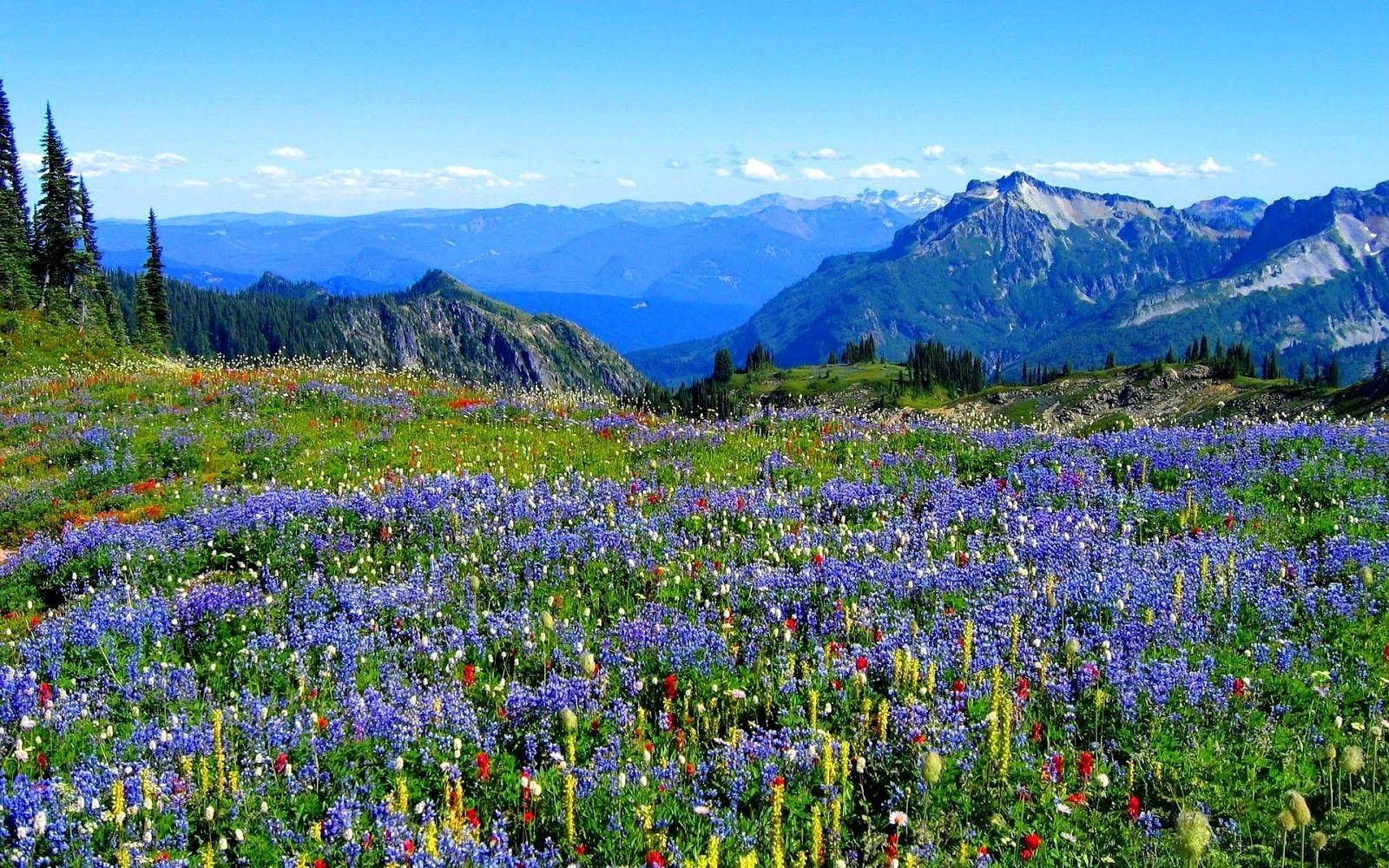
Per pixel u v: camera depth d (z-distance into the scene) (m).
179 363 43.81
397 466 21.25
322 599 12.74
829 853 7.07
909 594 11.95
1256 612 10.76
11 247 70.88
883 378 192.50
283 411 26.81
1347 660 9.61
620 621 11.43
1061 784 7.68
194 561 15.14
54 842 6.87
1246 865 6.63
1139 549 12.96
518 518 16.05
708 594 12.65
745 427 24.14
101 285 88.00
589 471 20.08
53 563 15.13
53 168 75.94
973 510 15.73
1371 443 17.47
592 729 8.98
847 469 19.33
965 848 6.84
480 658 10.84
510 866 6.74
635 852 7.09
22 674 9.82
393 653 10.99
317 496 17.05
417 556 14.56
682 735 8.77
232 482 21.22
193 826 7.42
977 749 8.25
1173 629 10.25
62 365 51.34
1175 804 7.49
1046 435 21.02
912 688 9.28
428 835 6.66
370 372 34.34
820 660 10.10
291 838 7.22
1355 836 6.54
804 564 13.05
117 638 11.52
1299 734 8.24
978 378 197.75
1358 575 11.30
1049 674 9.42
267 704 9.42
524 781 7.26
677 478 19.22
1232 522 14.04
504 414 26.73
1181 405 120.88
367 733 8.78
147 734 8.56
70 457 22.84
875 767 8.23
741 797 7.79
